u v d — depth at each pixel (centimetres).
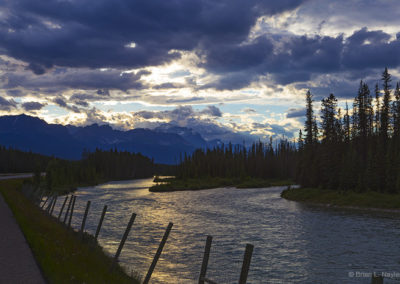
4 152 18775
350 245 2658
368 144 8431
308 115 9362
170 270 1952
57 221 2973
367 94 9356
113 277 1271
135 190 10981
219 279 1806
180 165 17950
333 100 8288
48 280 1038
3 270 1155
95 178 15800
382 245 2652
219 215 4441
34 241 1611
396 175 6038
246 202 6297
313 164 7806
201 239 2867
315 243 2725
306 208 5256
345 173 6669
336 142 7862
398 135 8206
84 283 1031
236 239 2881
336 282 1789
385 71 9006
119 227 3444
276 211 4891
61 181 11531
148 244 2648
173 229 3353
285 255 2355
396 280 1805
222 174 16512
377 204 5181
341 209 5138
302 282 1780
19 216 2533
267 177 15762
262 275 1908
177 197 7706
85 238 2141
